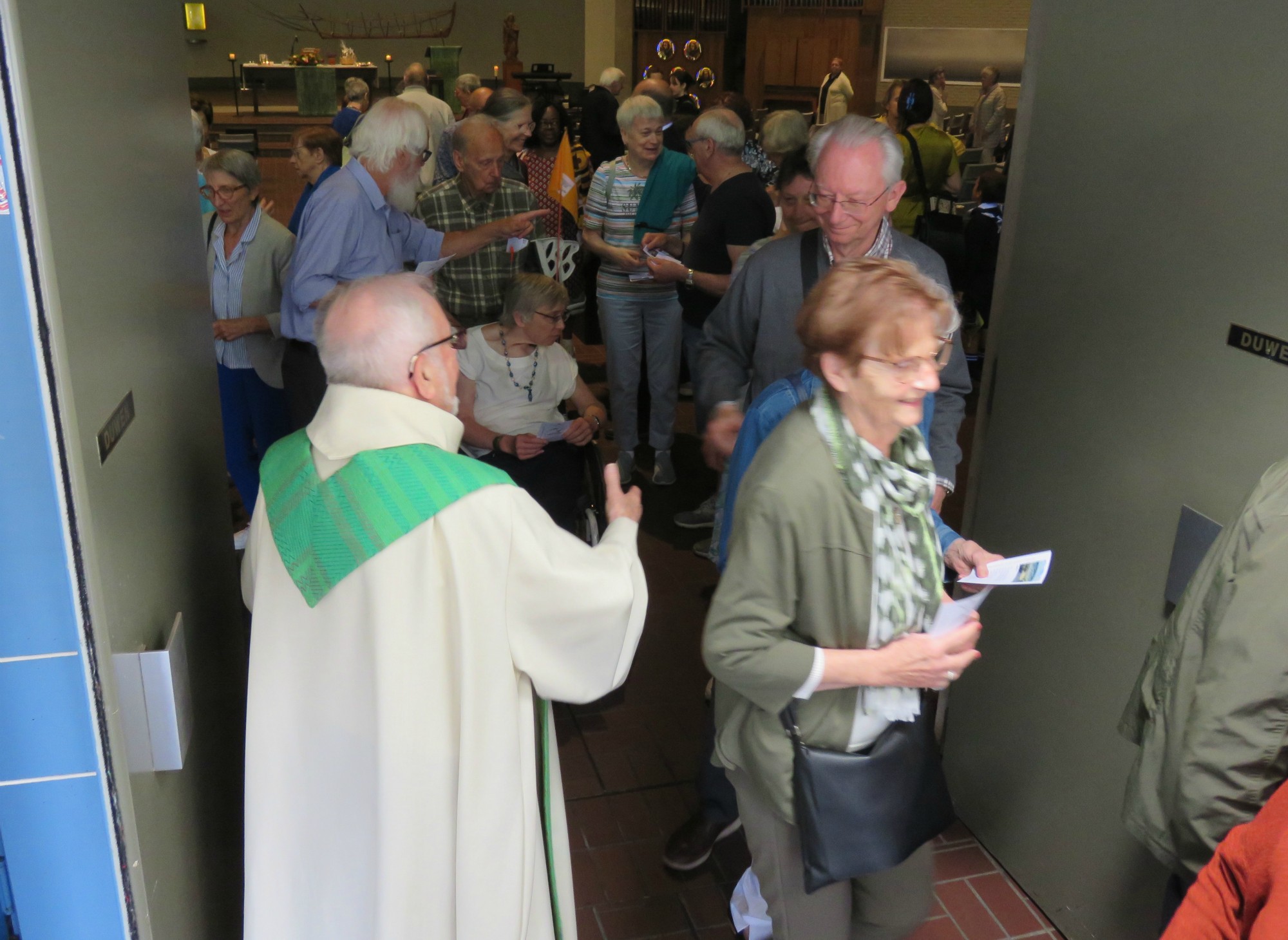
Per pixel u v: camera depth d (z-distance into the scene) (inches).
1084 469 93.8
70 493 45.6
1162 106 82.0
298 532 63.2
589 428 134.6
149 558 59.7
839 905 76.9
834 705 70.8
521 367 135.9
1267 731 61.0
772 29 699.4
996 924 103.2
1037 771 103.4
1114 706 92.5
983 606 109.6
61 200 45.9
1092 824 96.6
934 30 696.4
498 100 207.3
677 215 195.8
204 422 80.5
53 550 46.1
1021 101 98.2
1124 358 88.1
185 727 60.4
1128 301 87.2
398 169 134.4
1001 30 694.5
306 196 189.8
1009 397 103.0
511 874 64.4
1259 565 61.4
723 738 76.2
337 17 805.2
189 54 799.7
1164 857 69.8
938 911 104.6
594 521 136.3
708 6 690.8
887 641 67.8
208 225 161.5
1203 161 78.8
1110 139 87.6
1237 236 76.3
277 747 64.5
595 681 66.2
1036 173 97.0
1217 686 62.2
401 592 60.4
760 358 99.5
